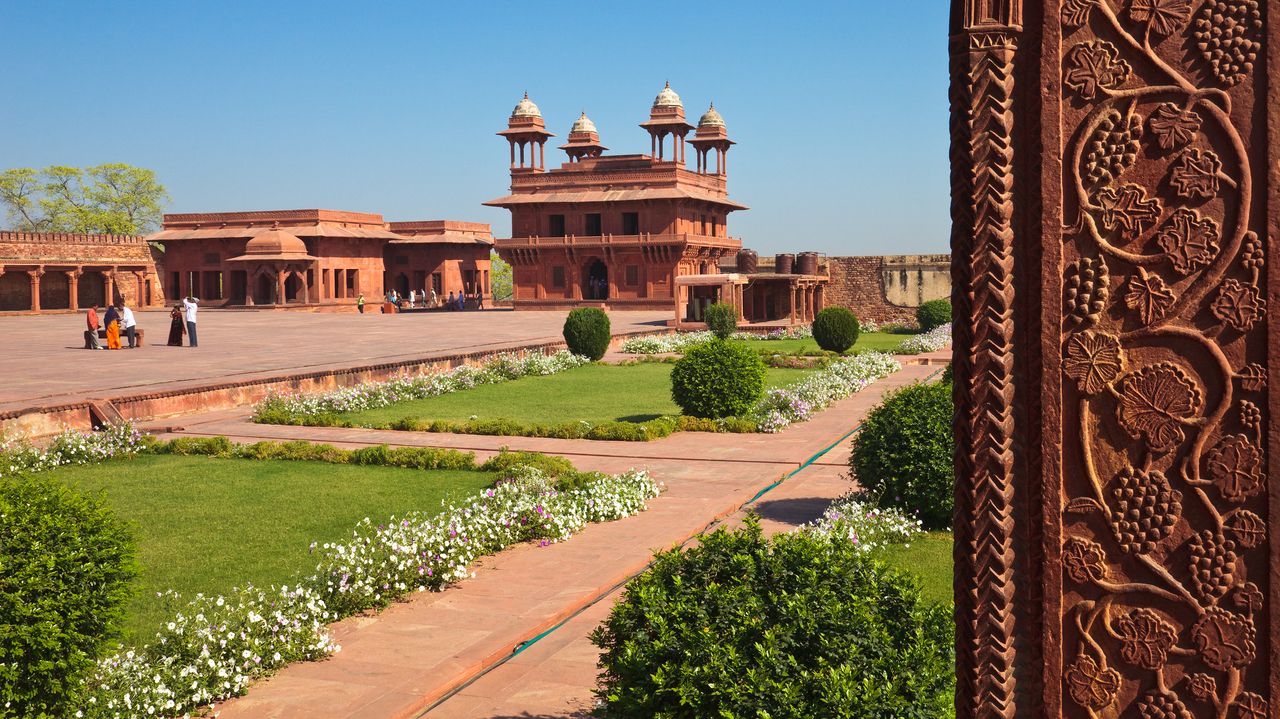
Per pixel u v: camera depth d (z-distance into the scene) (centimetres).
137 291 4991
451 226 5997
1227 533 196
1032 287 203
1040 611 206
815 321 2528
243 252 5200
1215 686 199
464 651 472
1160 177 196
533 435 1202
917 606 335
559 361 2116
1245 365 194
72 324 3581
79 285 4791
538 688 430
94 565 377
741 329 3344
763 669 297
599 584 581
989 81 202
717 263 5378
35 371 1744
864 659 303
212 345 2478
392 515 764
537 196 5097
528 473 862
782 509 790
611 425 1200
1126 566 202
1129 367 199
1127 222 197
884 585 341
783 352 2592
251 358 2042
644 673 315
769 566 341
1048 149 200
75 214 6031
